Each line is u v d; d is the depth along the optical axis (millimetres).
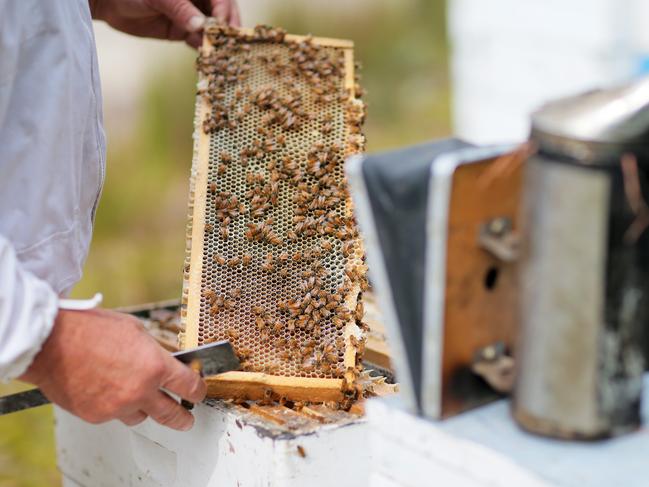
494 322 1346
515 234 1278
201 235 1989
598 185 1139
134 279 5652
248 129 2117
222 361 1801
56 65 1831
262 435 1669
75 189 1962
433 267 1234
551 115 1176
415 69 8766
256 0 8461
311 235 2000
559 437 1258
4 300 1482
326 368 1868
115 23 2818
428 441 1322
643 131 1134
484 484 1257
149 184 6797
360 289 1938
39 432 4320
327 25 8648
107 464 2219
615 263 1172
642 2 3934
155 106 7188
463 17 4664
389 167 1267
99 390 1619
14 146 1798
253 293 1967
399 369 1336
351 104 2129
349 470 1718
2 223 1810
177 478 1928
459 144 1381
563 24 4109
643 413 1352
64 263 1962
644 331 1246
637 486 1158
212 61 2180
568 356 1213
